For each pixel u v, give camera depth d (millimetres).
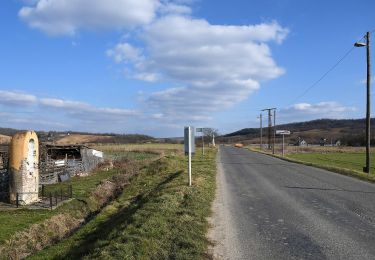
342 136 162750
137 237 9031
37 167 20281
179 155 49094
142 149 73938
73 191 24047
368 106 31266
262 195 16875
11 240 13203
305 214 12500
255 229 10547
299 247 8766
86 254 9211
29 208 18125
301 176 25328
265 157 53281
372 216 12086
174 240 8914
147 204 13953
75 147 39125
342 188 19094
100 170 39469
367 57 31312
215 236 9789
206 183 20047
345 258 7922
